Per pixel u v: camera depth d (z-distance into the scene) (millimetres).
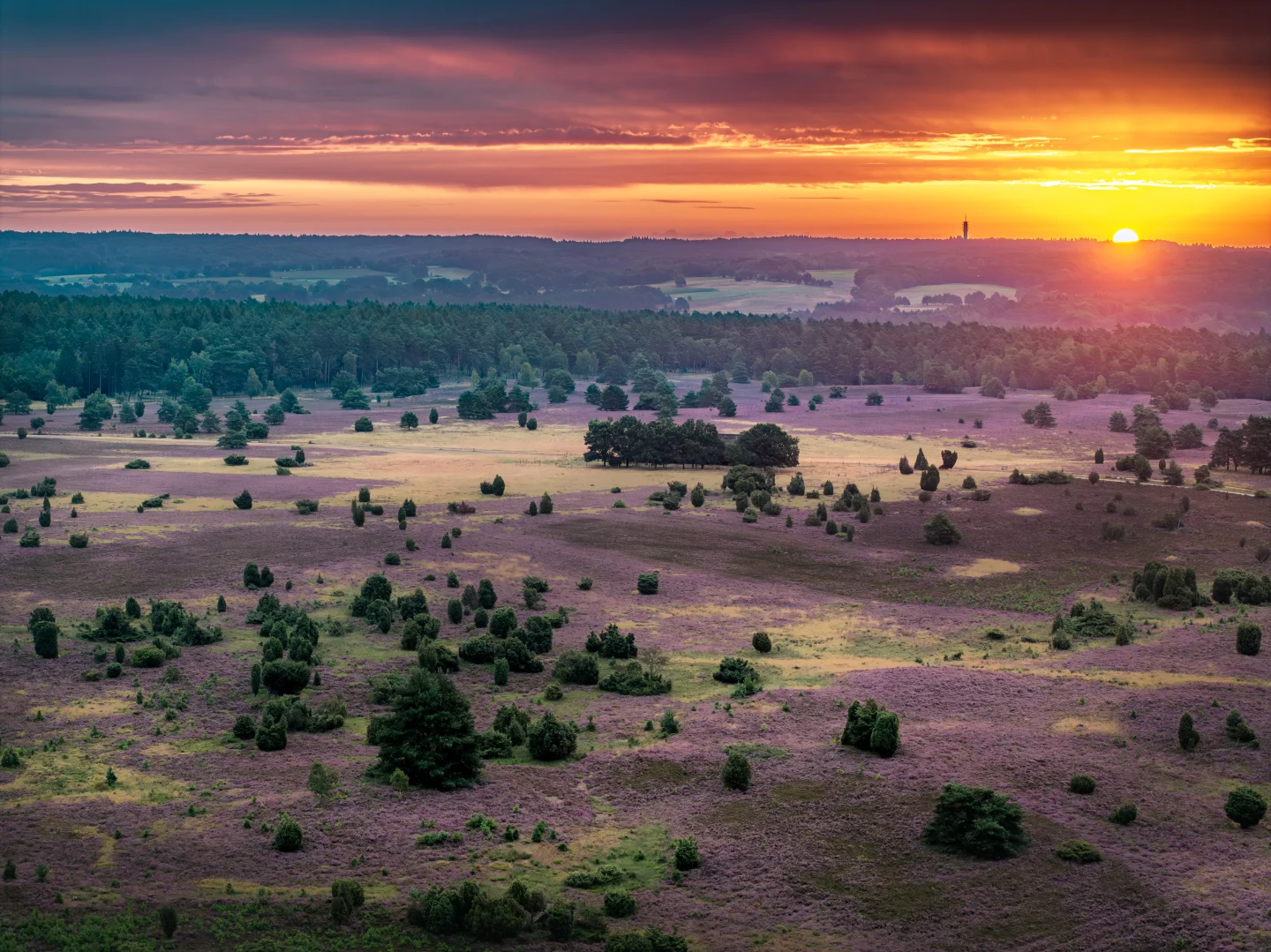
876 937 62062
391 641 121562
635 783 82125
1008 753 85625
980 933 62344
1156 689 100250
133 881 66438
